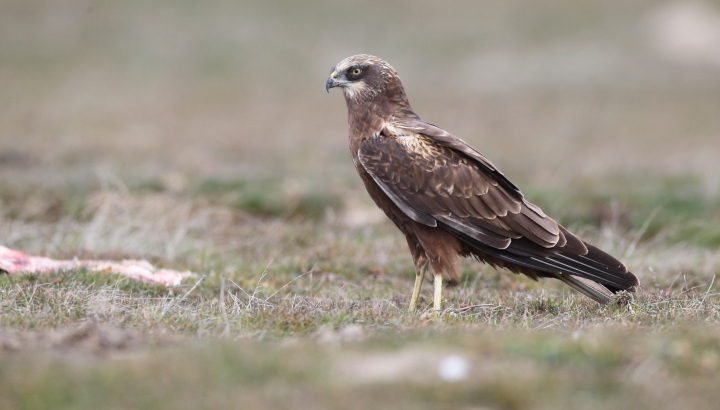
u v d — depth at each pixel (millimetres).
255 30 48875
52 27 46719
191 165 21406
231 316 7789
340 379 5328
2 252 9984
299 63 45531
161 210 14719
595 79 44438
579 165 23547
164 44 46000
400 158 9438
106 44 45469
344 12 52000
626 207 17172
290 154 24641
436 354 5758
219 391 5164
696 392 5141
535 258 9117
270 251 12727
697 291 9875
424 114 35188
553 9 53188
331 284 10711
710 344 5930
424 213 9344
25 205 15586
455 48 48188
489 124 33156
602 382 5262
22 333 6738
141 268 10188
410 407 4926
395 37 49406
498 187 9305
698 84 43656
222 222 15172
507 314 8352
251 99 37844
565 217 16500
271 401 4996
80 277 9312
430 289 10703
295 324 7414
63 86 37688
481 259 9750
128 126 29656
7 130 26672
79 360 5824
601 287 9102
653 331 6727
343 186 18797
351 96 9984
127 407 4945
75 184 17578
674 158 24984
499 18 52344
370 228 14531
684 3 53156
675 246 14102
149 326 7332
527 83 43688
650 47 49031
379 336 6645
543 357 5672
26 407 4914
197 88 39594
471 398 5035
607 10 53281
